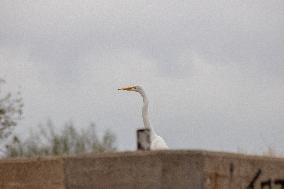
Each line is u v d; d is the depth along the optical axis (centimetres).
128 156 1485
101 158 1505
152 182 1466
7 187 1574
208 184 1465
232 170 1522
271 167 1608
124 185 1483
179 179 1455
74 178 1524
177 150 1462
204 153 1463
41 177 1552
